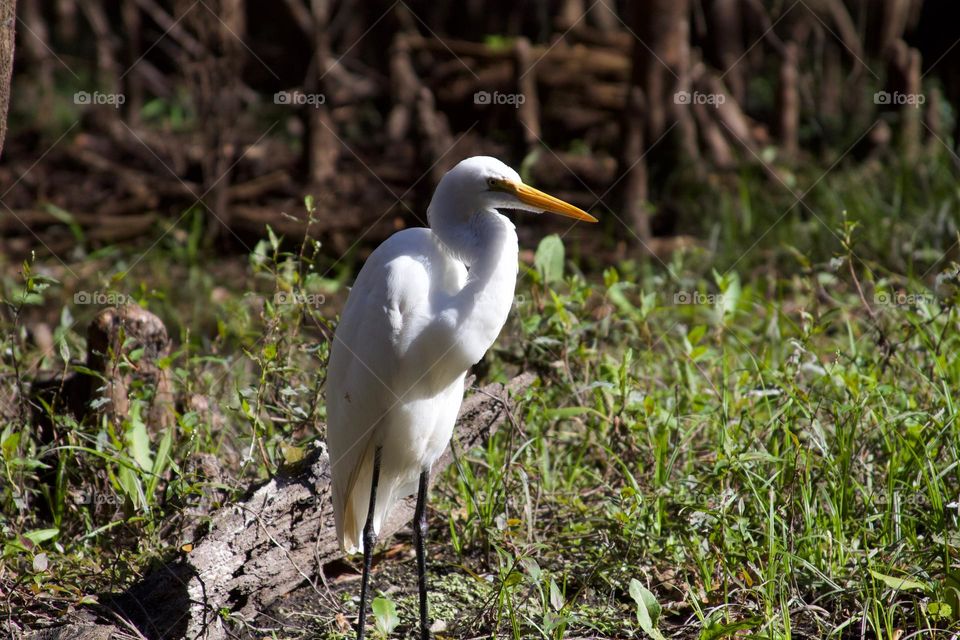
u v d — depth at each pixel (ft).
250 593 19.54
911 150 50.75
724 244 44.70
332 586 21.43
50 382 23.91
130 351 23.15
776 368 26.43
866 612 17.26
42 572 18.35
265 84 72.74
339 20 74.13
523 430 24.02
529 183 53.78
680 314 35.19
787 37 71.61
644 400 22.86
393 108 66.95
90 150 64.03
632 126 47.06
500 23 77.46
